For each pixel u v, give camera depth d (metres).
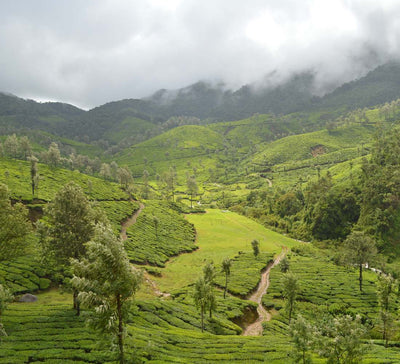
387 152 175.38
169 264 109.75
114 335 23.42
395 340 59.44
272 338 56.47
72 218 49.25
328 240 155.62
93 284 22.56
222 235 159.75
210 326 63.06
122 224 136.00
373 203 149.38
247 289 93.50
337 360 30.09
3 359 33.59
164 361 37.53
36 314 48.03
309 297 88.50
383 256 127.25
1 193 47.56
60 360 34.38
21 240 51.66
